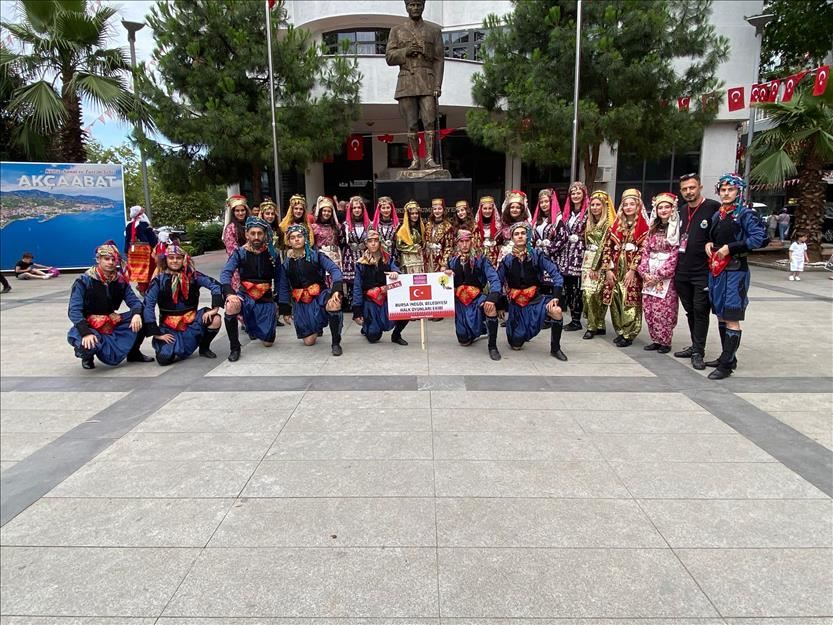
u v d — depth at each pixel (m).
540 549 2.75
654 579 2.53
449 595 2.44
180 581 2.55
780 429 4.16
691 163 21.05
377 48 19.89
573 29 12.77
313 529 2.92
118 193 16.06
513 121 13.91
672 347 6.59
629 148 14.51
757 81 17.55
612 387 5.10
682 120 13.43
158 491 3.33
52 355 6.48
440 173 9.13
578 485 3.35
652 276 6.15
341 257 8.18
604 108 13.73
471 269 6.33
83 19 14.07
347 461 3.67
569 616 2.31
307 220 7.75
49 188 15.41
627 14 12.59
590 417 4.39
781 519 3.00
